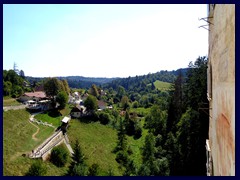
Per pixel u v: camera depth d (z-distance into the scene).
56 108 77.06
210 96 13.87
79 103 97.44
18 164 34.84
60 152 40.75
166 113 64.00
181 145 36.03
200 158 33.12
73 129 65.44
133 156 53.50
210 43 13.02
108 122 77.75
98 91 144.62
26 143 46.88
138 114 100.94
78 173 36.34
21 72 133.38
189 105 44.47
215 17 10.19
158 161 38.12
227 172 7.62
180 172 34.12
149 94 162.88
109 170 41.00
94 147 56.56
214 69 11.11
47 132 57.62
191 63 53.19
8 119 55.62
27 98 78.00
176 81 57.12
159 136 51.44
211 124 13.38
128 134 69.81
